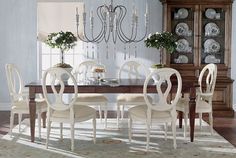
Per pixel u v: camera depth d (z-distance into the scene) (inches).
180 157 162.2
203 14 263.3
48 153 167.5
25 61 278.1
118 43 278.4
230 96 260.7
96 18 276.1
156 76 190.5
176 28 263.1
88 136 197.6
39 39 277.4
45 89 171.8
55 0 275.0
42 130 209.3
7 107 279.1
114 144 182.4
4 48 276.8
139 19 277.0
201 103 199.2
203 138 194.9
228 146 180.2
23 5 275.6
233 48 281.7
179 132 207.2
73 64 283.3
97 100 211.6
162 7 273.9
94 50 277.9
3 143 183.2
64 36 194.5
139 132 207.2
